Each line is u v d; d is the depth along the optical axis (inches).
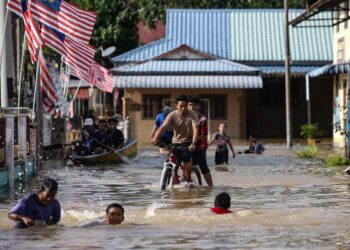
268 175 1787.6
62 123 2475.4
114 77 3698.3
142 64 3774.6
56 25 1834.4
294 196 1354.6
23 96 2261.3
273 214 1112.2
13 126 1489.9
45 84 2186.3
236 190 1456.7
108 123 2261.3
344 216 1095.6
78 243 886.4
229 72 3740.2
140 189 1488.7
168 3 4692.4
